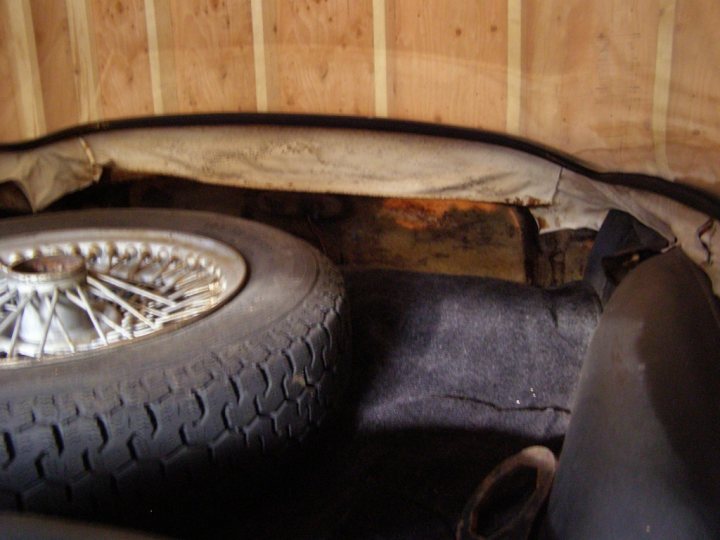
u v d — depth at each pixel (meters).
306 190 2.09
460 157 1.87
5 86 2.38
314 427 1.32
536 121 1.77
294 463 1.30
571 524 0.99
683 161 1.43
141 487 1.07
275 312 1.36
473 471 1.38
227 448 1.15
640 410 0.95
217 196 2.41
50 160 2.27
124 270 1.79
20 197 2.32
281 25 2.07
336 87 2.06
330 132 2.01
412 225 2.23
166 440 1.08
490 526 1.21
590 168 1.62
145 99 2.30
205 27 2.16
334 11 1.99
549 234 2.01
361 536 1.24
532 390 1.56
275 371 1.22
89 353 1.20
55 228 1.86
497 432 1.47
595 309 1.69
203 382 1.13
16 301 1.62
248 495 1.22
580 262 1.99
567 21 1.65
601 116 1.64
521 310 1.70
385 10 1.92
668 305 1.12
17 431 1.00
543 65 1.72
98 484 1.04
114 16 2.24
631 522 0.91
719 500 0.88
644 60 1.54
